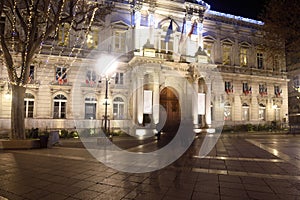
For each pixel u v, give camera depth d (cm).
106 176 797
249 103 3784
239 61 3822
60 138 2386
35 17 1609
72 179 758
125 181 736
